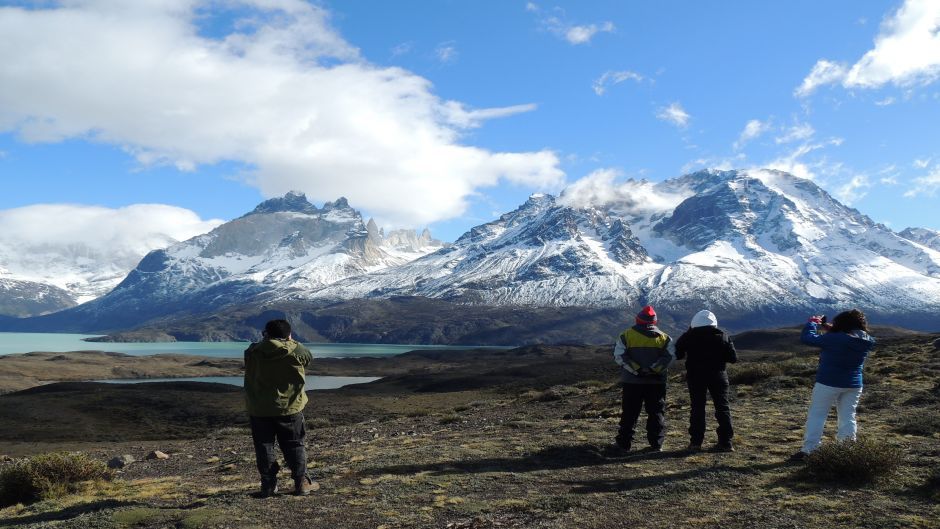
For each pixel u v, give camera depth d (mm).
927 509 8461
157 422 65938
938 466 10492
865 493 9312
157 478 14492
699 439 13078
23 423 62000
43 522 9414
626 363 13125
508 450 13914
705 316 13102
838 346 11195
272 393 10234
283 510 9281
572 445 13859
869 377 22219
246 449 20812
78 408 70438
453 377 107000
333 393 93125
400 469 12242
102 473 13945
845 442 10367
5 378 137875
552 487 10375
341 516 8945
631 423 13297
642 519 8438
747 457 12078
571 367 111312
